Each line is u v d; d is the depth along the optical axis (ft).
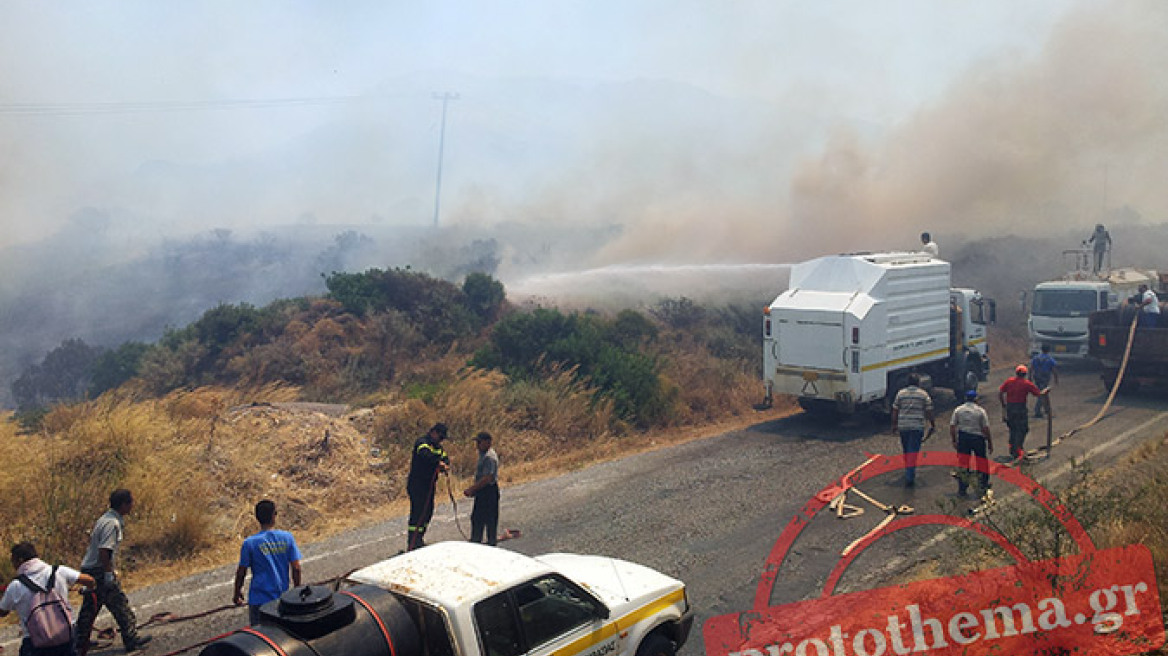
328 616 15.20
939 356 60.80
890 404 56.49
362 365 69.97
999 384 73.72
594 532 33.50
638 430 56.29
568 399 53.88
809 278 56.85
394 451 43.80
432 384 53.88
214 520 33.96
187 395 44.75
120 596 23.54
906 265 56.95
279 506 36.19
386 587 17.37
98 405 41.37
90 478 33.17
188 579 29.22
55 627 19.70
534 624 17.54
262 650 14.39
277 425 44.01
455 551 19.34
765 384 56.85
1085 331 80.89
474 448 45.60
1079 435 50.06
